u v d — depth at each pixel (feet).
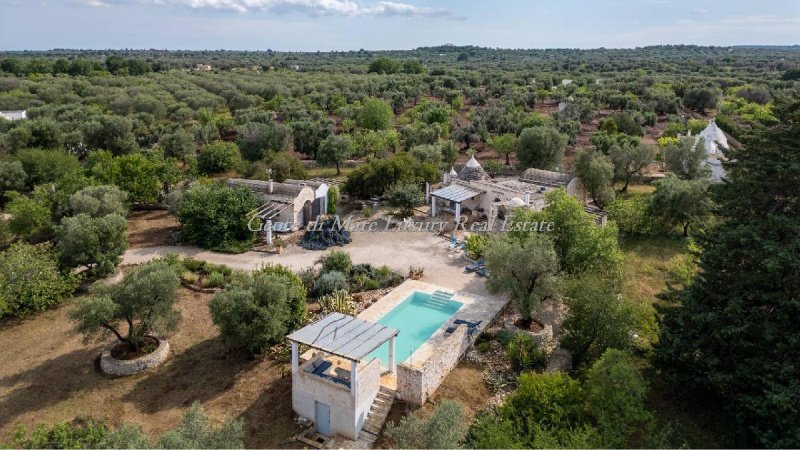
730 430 76.28
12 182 176.76
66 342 99.45
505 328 101.81
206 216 141.79
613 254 110.32
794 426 65.87
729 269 79.15
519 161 212.84
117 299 89.20
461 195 160.45
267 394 84.38
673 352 78.64
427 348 93.76
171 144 232.32
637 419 71.20
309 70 610.24
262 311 88.22
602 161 173.27
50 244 134.31
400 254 139.74
